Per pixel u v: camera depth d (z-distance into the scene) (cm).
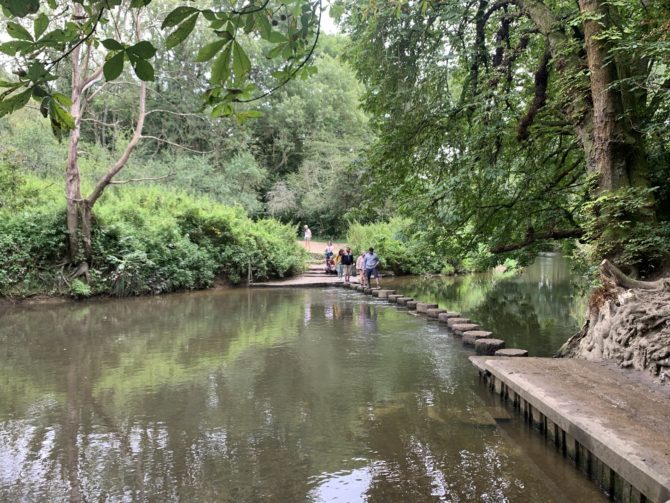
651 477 315
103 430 522
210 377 726
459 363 812
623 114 709
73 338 1021
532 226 1103
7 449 474
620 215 696
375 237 2731
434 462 445
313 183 3962
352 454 461
